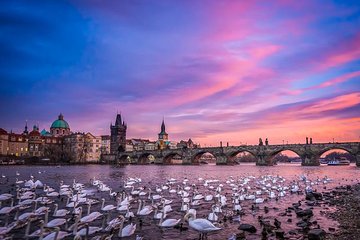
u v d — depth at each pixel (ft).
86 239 61.67
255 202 111.75
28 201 100.07
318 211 94.48
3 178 232.73
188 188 154.20
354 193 137.80
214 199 119.96
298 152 536.42
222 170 423.23
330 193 140.56
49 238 59.31
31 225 76.02
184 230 72.28
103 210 89.66
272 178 211.20
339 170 400.06
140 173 342.64
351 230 69.21
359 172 345.92
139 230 72.18
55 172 344.08
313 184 183.73
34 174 298.15
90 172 356.59
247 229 71.15
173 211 95.14
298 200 119.85
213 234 68.49
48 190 132.67
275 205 107.86
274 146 566.36
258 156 586.86
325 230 70.08
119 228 71.51
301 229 71.41
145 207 90.12
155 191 150.92
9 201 113.70
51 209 96.94
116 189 160.45
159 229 73.15
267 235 66.59
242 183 184.55
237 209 94.68
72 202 100.58
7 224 76.28
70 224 76.48
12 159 635.25
